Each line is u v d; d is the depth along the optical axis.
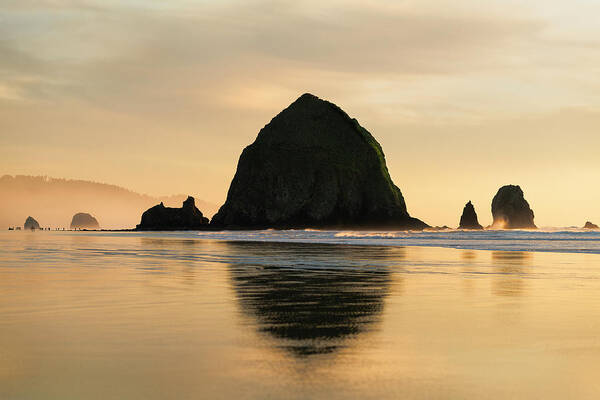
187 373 6.68
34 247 44.28
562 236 77.69
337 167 184.62
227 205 184.88
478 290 15.09
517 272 20.78
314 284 16.52
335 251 36.91
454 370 6.88
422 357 7.50
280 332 9.19
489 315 10.96
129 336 8.80
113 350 7.84
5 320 10.23
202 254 33.38
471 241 58.81
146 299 13.18
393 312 11.34
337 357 7.48
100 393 5.93
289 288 15.56
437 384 6.31
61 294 14.05
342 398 5.80
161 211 188.62
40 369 6.86
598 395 5.96
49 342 8.34
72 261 26.80
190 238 77.44
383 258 29.25
